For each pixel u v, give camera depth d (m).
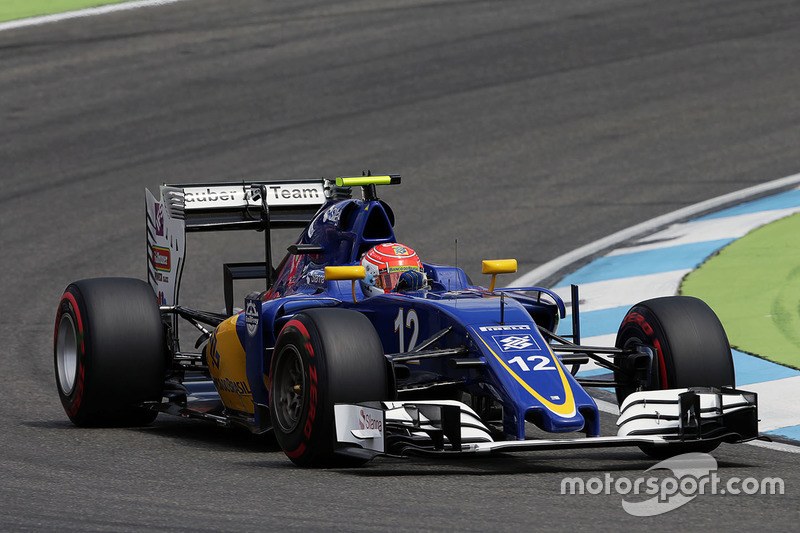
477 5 99.12
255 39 92.75
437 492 20.55
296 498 20.22
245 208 34.12
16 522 18.88
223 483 21.67
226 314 31.95
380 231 27.34
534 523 18.27
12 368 35.84
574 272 45.34
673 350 23.81
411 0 102.38
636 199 56.62
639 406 22.98
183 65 86.75
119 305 28.16
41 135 72.94
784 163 61.31
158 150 68.81
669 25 90.62
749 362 32.53
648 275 43.62
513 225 53.41
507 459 24.05
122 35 95.38
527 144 67.12
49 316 43.56
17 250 53.78
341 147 67.38
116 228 56.56
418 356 22.73
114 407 28.05
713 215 52.38
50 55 90.62
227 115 75.00
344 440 21.84
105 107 77.94
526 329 23.44
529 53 85.25
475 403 24.44
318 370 22.19
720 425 22.88
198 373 32.78
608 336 36.34
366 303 25.91
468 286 27.28
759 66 79.75
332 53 87.81
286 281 28.89
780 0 96.00
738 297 39.72
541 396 21.88
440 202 57.72
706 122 69.56
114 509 19.64
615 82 78.12
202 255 53.19
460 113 73.19
